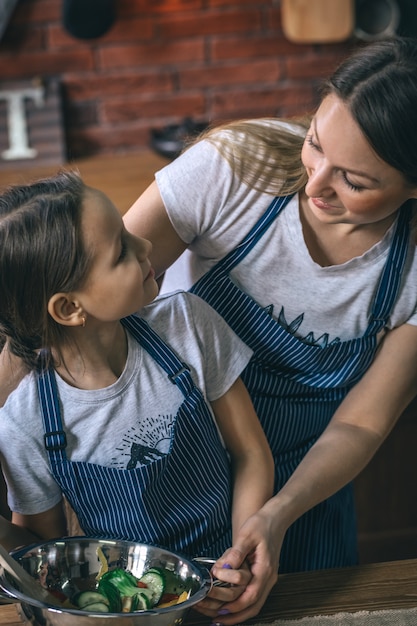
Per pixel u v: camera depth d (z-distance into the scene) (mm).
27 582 1091
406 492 2564
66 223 1148
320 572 1288
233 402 1416
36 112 3322
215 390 1398
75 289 1171
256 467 1407
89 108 3418
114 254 1171
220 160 1428
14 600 1091
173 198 1438
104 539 1187
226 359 1407
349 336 1508
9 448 1267
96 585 1173
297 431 1592
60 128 3336
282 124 1490
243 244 1461
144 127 3473
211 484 1359
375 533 2586
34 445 1266
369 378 1499
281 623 1187
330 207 1312
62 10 3262
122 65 3396
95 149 3461
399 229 1438
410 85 1198
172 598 1139
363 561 2594
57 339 1222
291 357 1518
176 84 3451
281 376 1547
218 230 1460
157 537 1317
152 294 1232
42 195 1172
